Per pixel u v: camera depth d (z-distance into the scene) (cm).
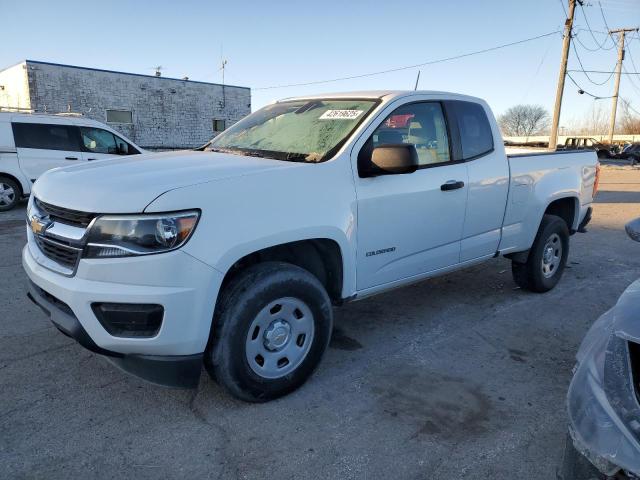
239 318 289
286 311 315
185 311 267
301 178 316
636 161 3716
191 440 282
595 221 1045
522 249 506
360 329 446
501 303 521
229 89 2973
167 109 2736
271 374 315
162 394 327
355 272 354
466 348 414
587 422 187
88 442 278
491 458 277
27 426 290
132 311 264
